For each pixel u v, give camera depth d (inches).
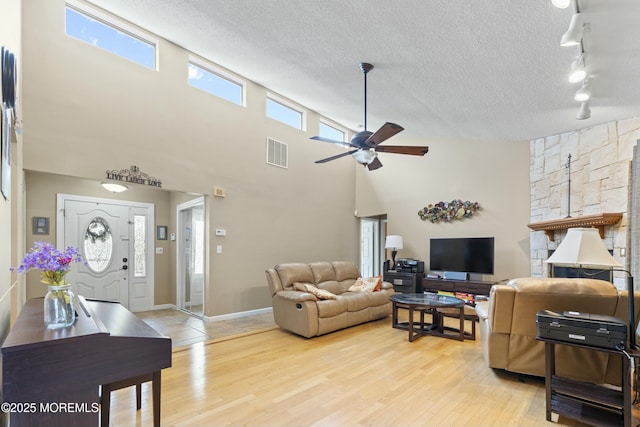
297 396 100.4
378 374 116.6
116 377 59.2
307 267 197.5
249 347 146.3
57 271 63.3
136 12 150.0
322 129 269.6
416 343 152.1
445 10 85.4
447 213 240.1
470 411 91.9
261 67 180.4
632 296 84.4
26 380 51.8
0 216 72.3
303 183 251.0
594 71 101.9
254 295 214.2
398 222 268.7
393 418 88.4
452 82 128.0
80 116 146.9
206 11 128.1
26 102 133.2
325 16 103.4
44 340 53.4
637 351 78.6
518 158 212.7
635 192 126.3
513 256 212.2
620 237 138.7
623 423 79.3
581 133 166.1
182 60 183.6
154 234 228.7
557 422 86.4
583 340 83.0
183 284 228.7
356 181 297.7
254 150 218.4
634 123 138.1
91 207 199.8
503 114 156.2
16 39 102.5
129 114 162.4
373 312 192.1
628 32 81.1
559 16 80.1
